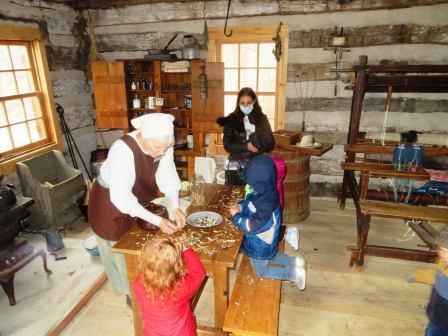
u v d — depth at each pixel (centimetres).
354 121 388
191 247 198
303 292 287
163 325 163
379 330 246
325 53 430
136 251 195
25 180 378
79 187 420
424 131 434
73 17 479
